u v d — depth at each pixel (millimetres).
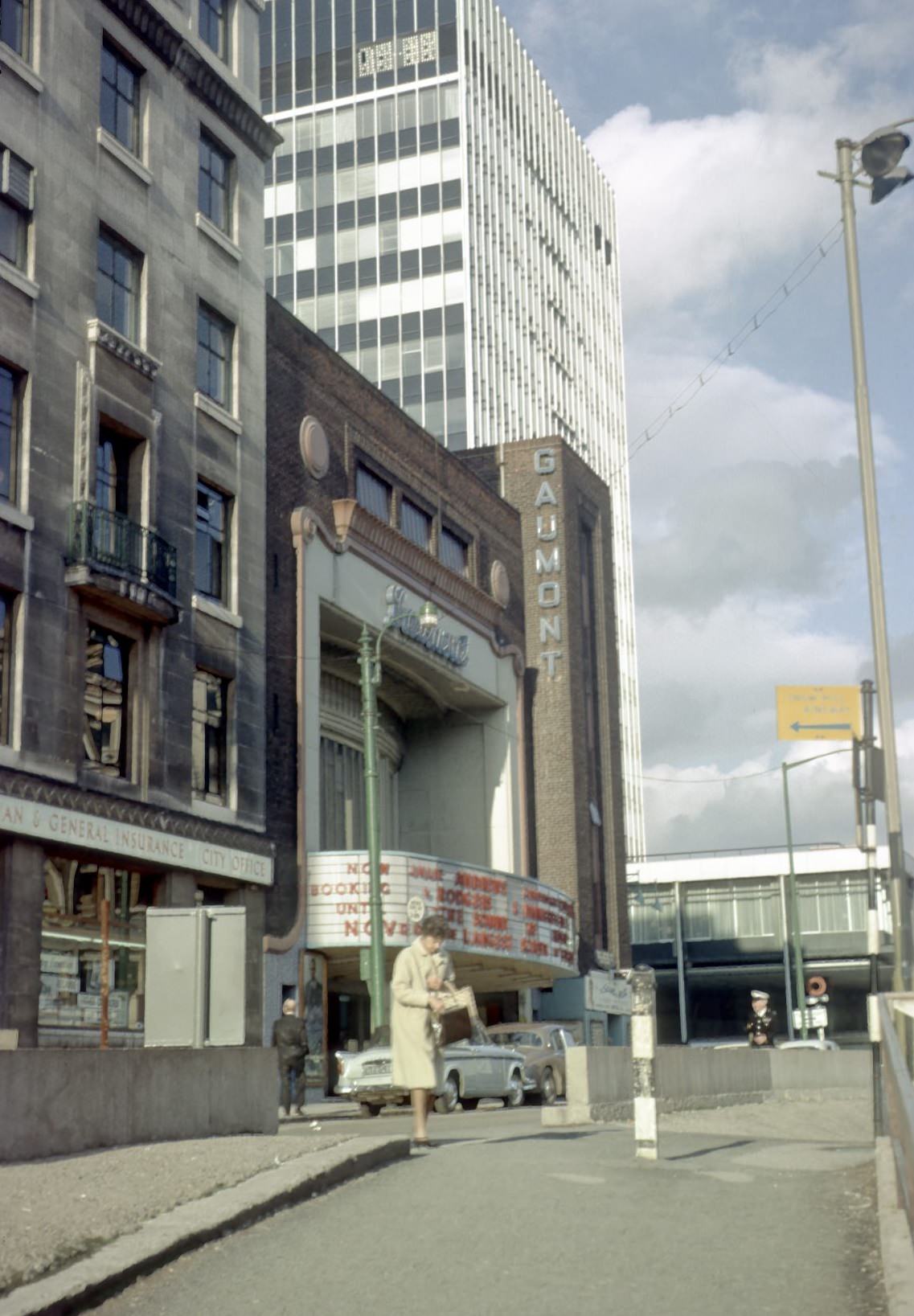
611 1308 6945
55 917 28562
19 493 28188
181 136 34594
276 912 36375
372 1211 9359
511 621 53594
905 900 20719
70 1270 7461
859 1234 8633
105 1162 10961
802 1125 22203
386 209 98562
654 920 84188
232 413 36000
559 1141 13945
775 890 83312
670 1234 8609
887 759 20984
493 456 56250
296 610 38688
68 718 28734
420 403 95375
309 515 39094
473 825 51375
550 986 50844
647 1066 12367
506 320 102250
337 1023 43594
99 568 29156
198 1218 8688
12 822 26812
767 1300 7078
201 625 33594
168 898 31703
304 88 101750
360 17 101625
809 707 21781
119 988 30344
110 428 31219
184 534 33125
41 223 29328
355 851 38250
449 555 49844
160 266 33219
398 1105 31016
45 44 29969
